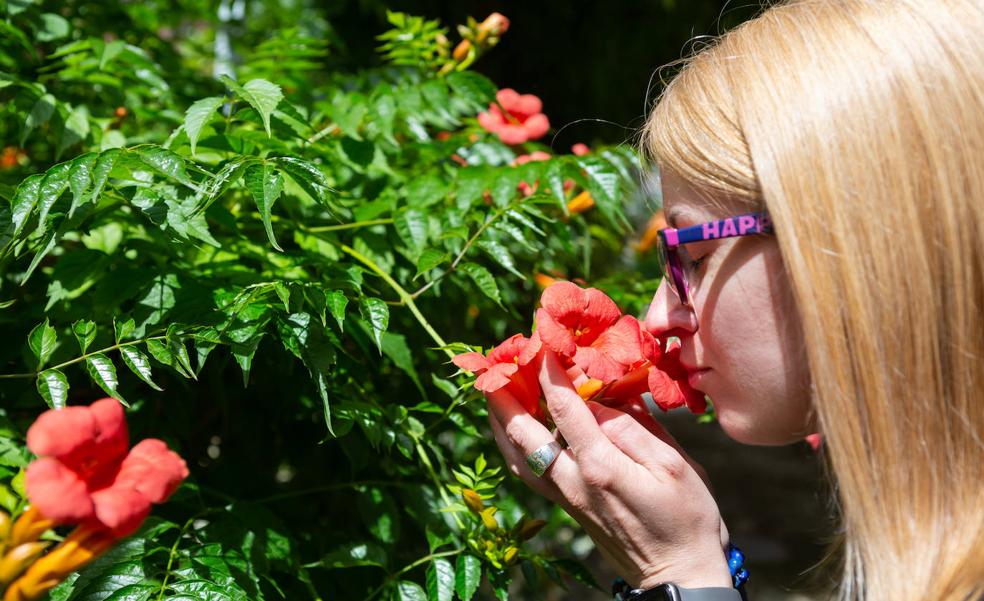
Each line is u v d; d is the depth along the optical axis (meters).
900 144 1.06
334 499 2.04
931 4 1.13
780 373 1.26
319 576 1.74
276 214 1.92
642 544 1.35
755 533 5.95
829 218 1.09
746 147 1.21
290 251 1.75
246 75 2.31
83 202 1.33
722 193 1.25
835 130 1.10
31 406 1.54
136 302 1.56
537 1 5.55
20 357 1.66
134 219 1.70
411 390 2.16
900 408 1.09
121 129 2.17
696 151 1.26
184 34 4.34
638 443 1.35
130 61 2.08
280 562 1.53
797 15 1.25
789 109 1.14
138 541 1.35
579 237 2.76
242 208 1.92
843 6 1.20
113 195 1.43
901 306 1.06
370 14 5.03
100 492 0.99
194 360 1.80
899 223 1.06
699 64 1.35
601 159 1.96
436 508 1.73
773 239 1.22
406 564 1.88
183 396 1.83
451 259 1.94
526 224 1.78
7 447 1.43
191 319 1.48
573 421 1.32
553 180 1.89
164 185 1.55
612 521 1.35
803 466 7.25
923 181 1.05
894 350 1.08
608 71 5.68
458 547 1.70
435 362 2.17
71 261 1.61
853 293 1.08
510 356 1.35
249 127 1.87
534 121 2.44
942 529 1.08
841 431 1.12
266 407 2.01
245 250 1.78
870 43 1.12
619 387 1.48
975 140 1.05
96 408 1.02
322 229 1.83
